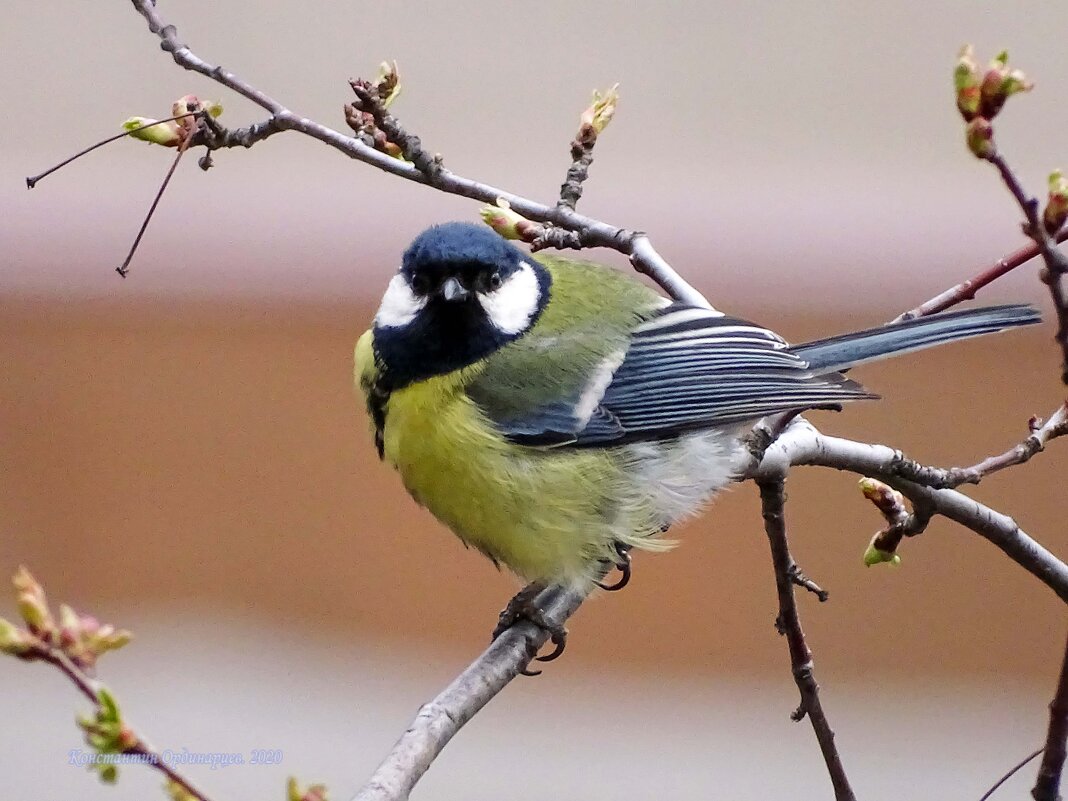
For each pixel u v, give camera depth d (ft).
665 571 39.68
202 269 40.16
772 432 21.70
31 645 11.47
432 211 41.09
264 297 40.14
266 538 40.57
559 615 22.24
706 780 39.27
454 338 22.20
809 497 39.40
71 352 40.45
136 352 40.40
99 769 11.55
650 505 23.04
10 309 40.22
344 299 40.06
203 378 40.37
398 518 40.19
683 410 22.88
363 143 22.65
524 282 23.20
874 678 40.11
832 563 39.55
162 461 40.57
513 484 22.09
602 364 22.84
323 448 40.19
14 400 40.42
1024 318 22.49
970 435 38.58
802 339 40.70
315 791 11.97
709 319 23.61
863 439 38.83
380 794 14.44
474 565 40.01
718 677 40.42
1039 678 39.75
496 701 41.52
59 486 40.63
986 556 39.58
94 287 40.19
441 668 40.29
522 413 22.24
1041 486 38.68
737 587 39.65
